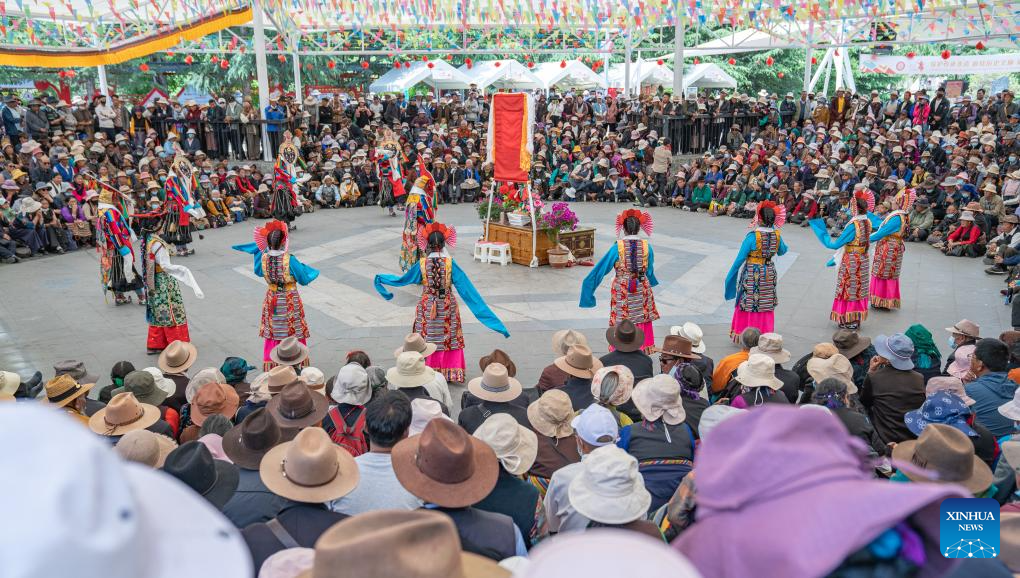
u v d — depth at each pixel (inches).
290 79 1418.6
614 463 113.0
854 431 148.9
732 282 348.8
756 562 37.5
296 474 112.7
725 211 702.5
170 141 748.6
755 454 40.3
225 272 494.0
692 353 235.1
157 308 342.0
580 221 675.4
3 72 1187.3
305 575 63.3
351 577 53.6
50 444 33.8
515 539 112.0
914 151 708.0
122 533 33.9
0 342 362.9
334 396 176.6
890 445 174.6
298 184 715.4
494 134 492.1
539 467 157.2
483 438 132.6
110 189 404.2
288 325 311.6
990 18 741.3
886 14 724.7
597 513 110.7
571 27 769.6
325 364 333.4
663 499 145.2
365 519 58.2
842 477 39.2
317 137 878.4
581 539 39.7
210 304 423.8
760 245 334.6
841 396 176.9
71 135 715.4
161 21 752.3
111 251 404.2
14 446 33.1
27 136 700.7
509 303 421.1
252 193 706.2
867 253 365.4
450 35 956.0
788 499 38.6
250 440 132.5
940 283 455.8
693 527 42.1
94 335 373.4
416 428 158.4
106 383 316.5
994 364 201.2
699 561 40.3
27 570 30.6
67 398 199.5
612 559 38.4
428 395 209.5
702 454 43.9
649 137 826.2
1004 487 137.6
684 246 567.5
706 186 717.9
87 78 1269.7
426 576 53.4
